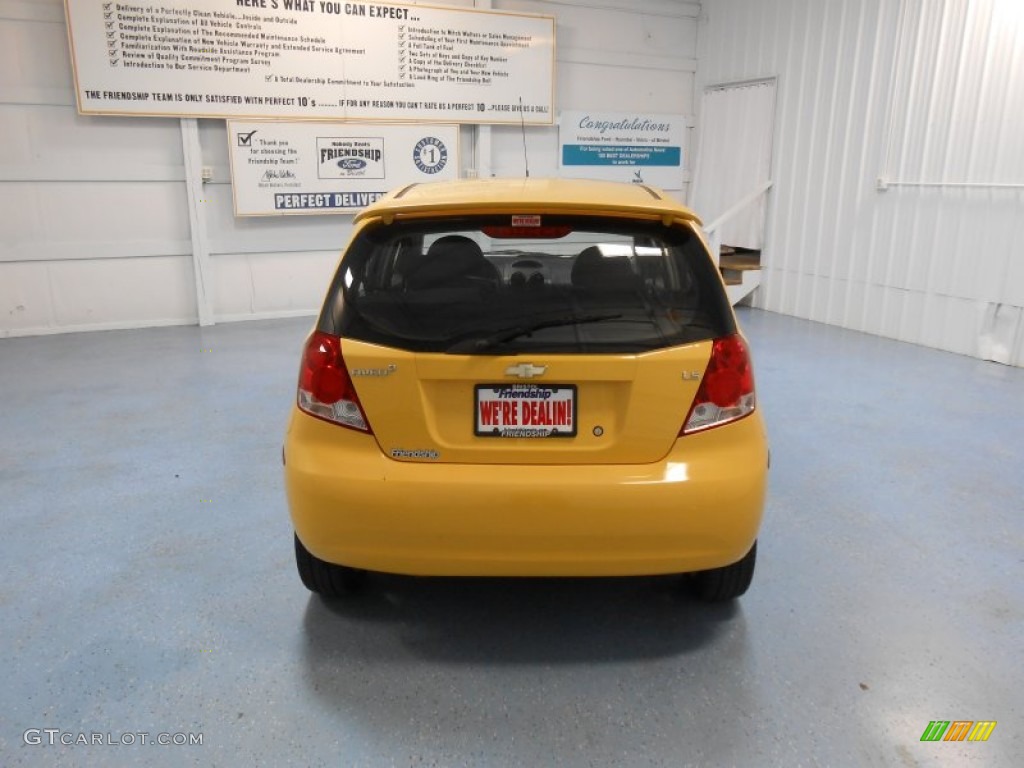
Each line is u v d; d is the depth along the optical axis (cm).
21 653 214
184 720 188
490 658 214
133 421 423
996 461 364
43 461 362
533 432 192
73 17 614
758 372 532
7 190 637
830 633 226
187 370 538
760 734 185
